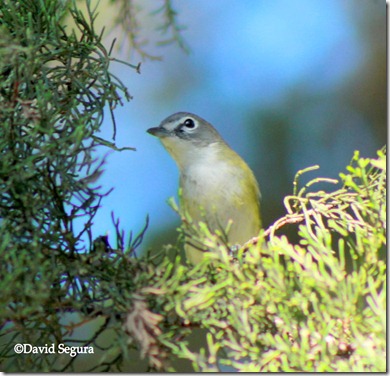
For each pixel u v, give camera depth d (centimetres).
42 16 327
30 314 322
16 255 322
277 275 323
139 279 323
